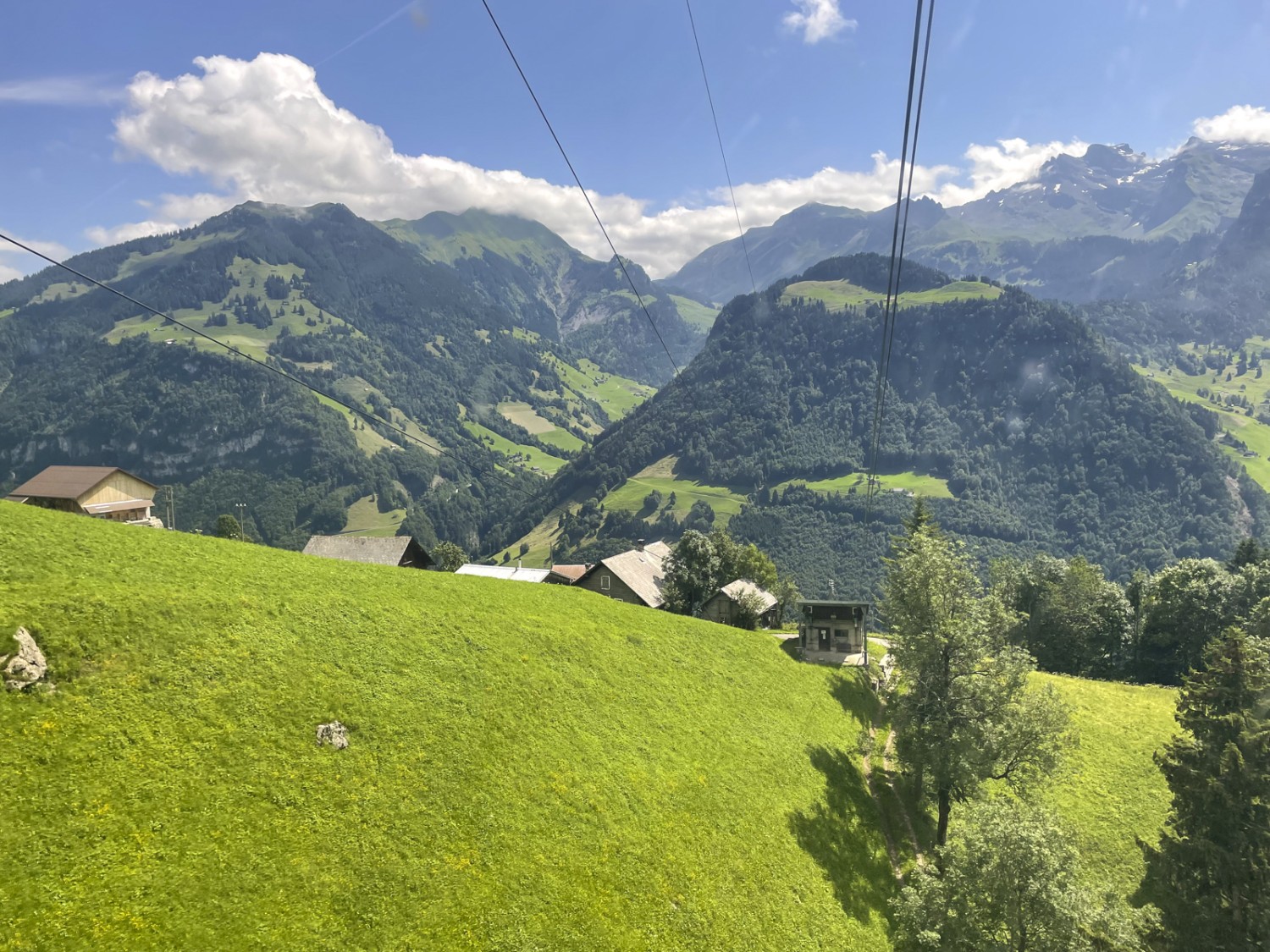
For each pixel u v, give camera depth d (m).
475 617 52.09
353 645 42.06
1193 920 45.94
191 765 30.02
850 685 77.56
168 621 35.78
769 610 104.81
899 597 60.88
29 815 25.12
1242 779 48.34
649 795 43.53
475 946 29.28
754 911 39.78
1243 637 53.50
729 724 57.66
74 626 32.28
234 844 27.98
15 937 21.70
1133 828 62.81
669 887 37.75
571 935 32.03
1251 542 122.06
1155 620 109.62
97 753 28.33
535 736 42.81
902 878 51.12
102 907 23.64
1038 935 36.16
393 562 87.56
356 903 28.38
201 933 24.45
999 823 38.84
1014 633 115.25
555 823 37.38
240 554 50.72
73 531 43.16
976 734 54.59
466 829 34.19
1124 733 77.44
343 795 32.47
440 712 40.59
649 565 111.88
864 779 61.72
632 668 57.78
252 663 36.47
